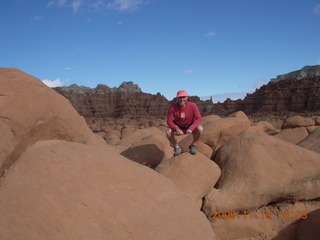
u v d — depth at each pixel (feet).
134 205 8.71
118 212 8.34
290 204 15.66
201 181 14.56
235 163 15.97
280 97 208.44
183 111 15.58
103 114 241.76
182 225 9.04
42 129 10.44
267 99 216.54
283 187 14.92
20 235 7.25
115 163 9.75
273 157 15.61
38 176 8.27
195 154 15.92
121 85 303.27
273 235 14.52
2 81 9.55
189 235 8.90
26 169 8.41
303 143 26.94
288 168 15.17
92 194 8.38
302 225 13.43
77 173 8.69
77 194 8.21
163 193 9.62
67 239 7.47
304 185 15.26
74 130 12.19
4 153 8.66
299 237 12.96
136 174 9.73
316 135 26.84
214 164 15.85
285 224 14.89
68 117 11.66
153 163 19.77
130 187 9.12
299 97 196.95
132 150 20.07
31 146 10.01
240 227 14.43
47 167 8.52
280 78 287.48
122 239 7.97
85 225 7.79
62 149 9.45
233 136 21.62
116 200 8.55
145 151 19.81
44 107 10.39
